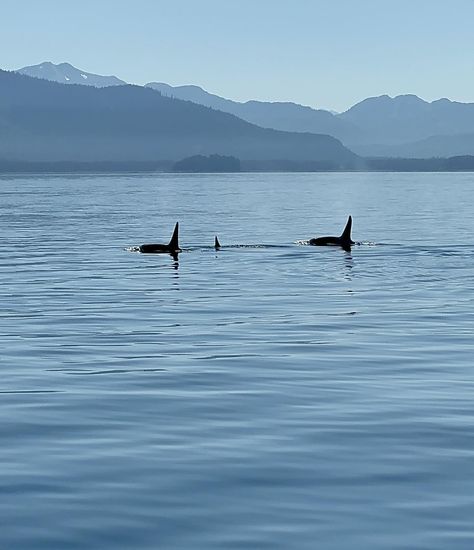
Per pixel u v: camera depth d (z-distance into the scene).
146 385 27.05
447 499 17.50
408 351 32.50
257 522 16.48
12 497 17.64
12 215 129.88
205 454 20.27
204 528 16.23
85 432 22.00
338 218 120.00
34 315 40.88
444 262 63.94
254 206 158.00
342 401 25.08
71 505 17.27
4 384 27.20
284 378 28.03
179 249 72.88
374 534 15.95
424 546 15.46
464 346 33.44
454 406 24.48
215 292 48.50
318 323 38.59
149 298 46.31
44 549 15.42
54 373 28.77
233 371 29.06
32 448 20.70
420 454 20.23
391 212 135.88
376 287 50.66
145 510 17.03
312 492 17.91
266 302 44.84
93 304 44.28
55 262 64.56
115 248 75.81
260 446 20.84
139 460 19.86
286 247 74.50
